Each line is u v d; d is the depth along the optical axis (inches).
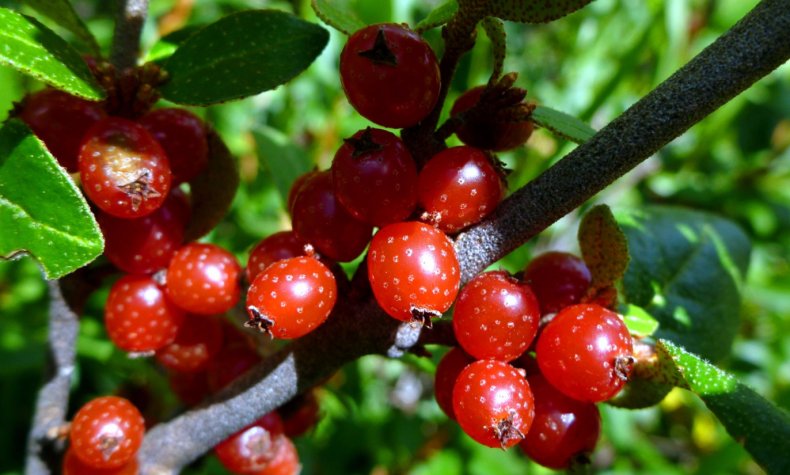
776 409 3.2
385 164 3.1
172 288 3.8
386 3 6.9
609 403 3.8
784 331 9.7
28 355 6.4
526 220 3.3
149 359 5.2
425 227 3.1
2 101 5.5
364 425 7.7
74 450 3.8
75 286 4.1
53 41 3.2
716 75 3.0
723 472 7.6
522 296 3.2
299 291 3.1
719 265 4.9
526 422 3.2
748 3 9.2
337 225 3.3
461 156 3.2
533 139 8.2
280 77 3.7
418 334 3.6
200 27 4.1
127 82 3.6
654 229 4.9
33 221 3.1
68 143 3.5
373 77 3.1
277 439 4.1
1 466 7.0
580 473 3.6
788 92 11.4
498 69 3.4
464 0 3.2
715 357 4.8
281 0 8.2
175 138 3.7
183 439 3.9
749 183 10.2
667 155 10.1
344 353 3.6
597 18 9.6
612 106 9.1
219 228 7.5
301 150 5.7
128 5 3.9
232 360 4.1
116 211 3.4
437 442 8.2
